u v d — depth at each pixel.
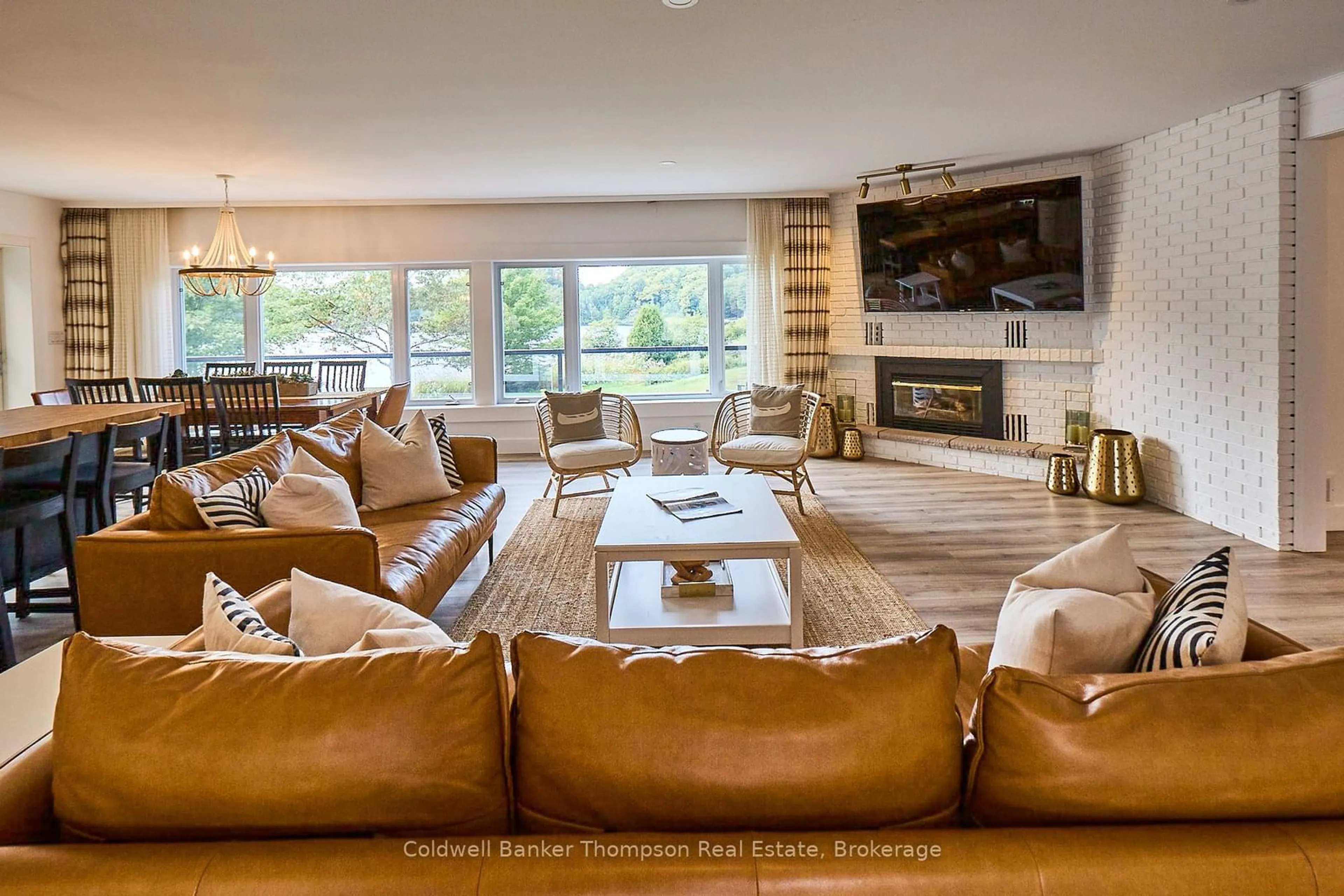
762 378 7.57
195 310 7.61
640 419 7.79
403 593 2.67
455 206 7.43
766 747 0.99
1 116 4.34
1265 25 3.29
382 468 3.75
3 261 6.77
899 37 3.37
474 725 1.01
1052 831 0.93
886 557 4.30
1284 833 0.92
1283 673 1.03
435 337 7.77
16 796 1.06
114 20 3.05
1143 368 5.41
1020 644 1.38
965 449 6.55
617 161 5.68
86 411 4.02
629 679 1.04
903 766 0.99
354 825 0.99
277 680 1.04
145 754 0.99
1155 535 4.66
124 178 6.06
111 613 2.56
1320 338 4.28
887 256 6.74
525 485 6.38
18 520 3.00
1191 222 4.89
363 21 3.10
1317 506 4.32
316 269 7.68
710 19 3.13
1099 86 4.10
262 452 3.29
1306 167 4.21
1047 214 5.79
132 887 0.88
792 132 4.94
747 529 3.17
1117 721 0.98
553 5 2.98
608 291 7.87
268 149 5.15
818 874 0.87
